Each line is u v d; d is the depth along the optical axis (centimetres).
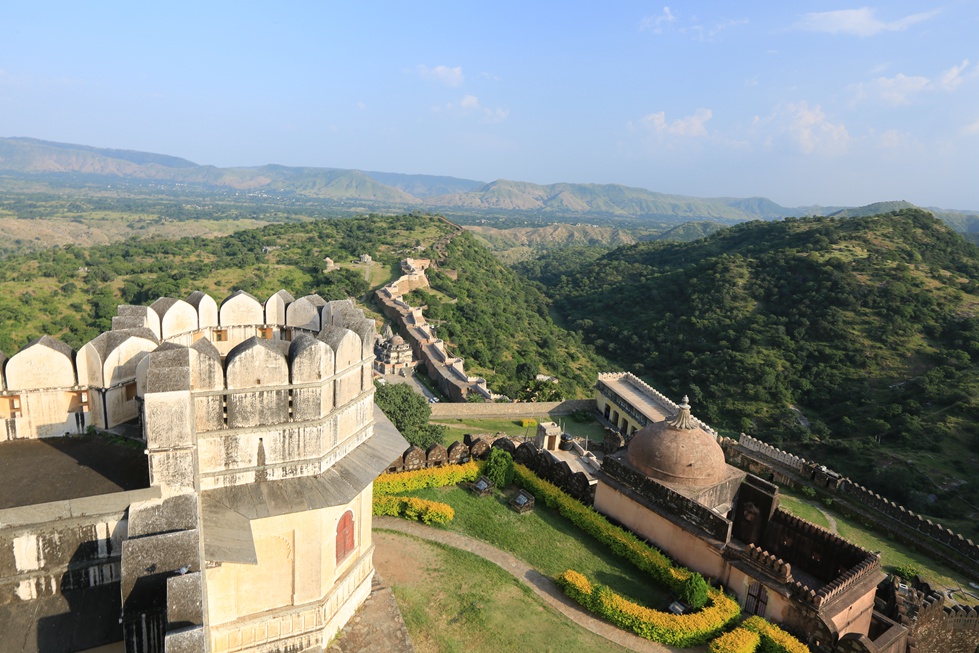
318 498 1744
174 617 1191
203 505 1616
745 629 2203
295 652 1845
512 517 3009
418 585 2380
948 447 6075
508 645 2108
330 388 1814
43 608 1398
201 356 1573
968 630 2558
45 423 1734
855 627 2327
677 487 2692
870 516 3422
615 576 2594
